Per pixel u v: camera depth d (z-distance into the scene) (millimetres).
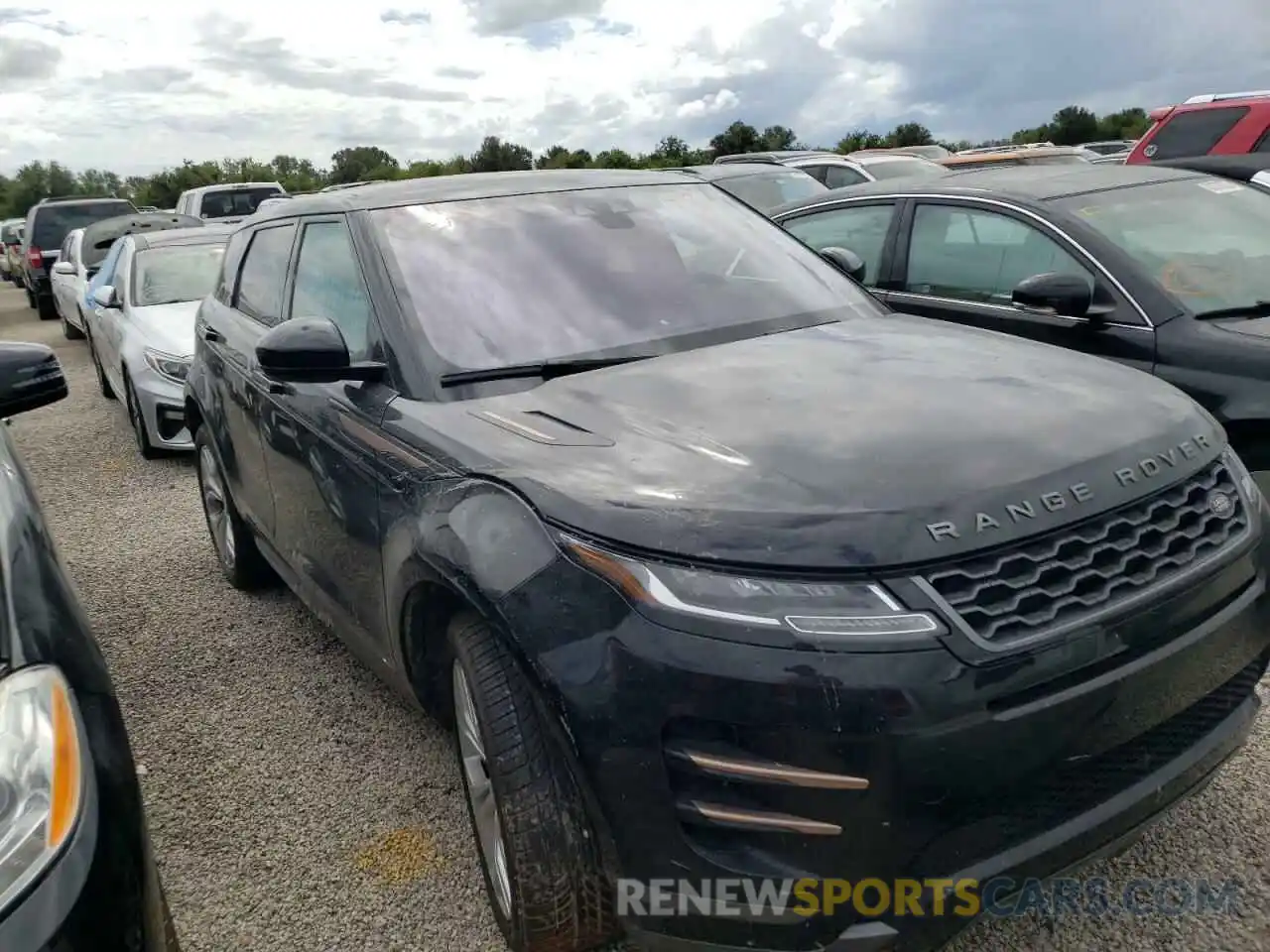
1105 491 2205
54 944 1645
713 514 2088
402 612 2797
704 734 1981
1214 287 4465
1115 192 5059
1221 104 10508
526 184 3879
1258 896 2625
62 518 6703
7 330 18922
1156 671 2121
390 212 3549
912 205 5531
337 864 3037
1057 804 2096
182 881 3012
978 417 2438
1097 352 4414
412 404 2945
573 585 2141
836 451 2268
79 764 1840
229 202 17828
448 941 2705
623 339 3193
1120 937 2529
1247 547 2404
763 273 3688
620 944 2553
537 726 2299
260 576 5059
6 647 1931
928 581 1973
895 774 1903
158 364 7645
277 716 3922
